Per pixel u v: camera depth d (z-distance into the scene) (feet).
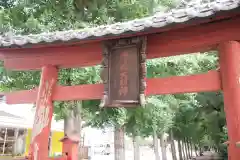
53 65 19.26
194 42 15.61
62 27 28.07
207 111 38.68
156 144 64.75
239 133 13.03
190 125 49.57
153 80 16.21
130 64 15.92
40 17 28.09
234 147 13.10
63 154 20.02
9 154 58.80
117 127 37.27
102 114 31.24
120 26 15.58
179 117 50.11
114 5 30.27
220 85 14.61
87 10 30.09
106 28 15.83
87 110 34.73
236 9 12.23
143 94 15.19
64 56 18.92
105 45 16.65
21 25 27.50
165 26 13.87
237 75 13.74
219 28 14.80
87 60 18.42
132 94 15.49
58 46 18.61
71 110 30.48
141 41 15.89
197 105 42.68
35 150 17.69
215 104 36.63
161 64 30.66
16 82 29.04
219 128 38.14
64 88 18.70
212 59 34.58
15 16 28.17
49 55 19.26
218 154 47.26
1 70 27.99
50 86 18.75
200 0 15.51
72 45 18.34
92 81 27.96
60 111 30.37
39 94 18.78
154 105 32.63
